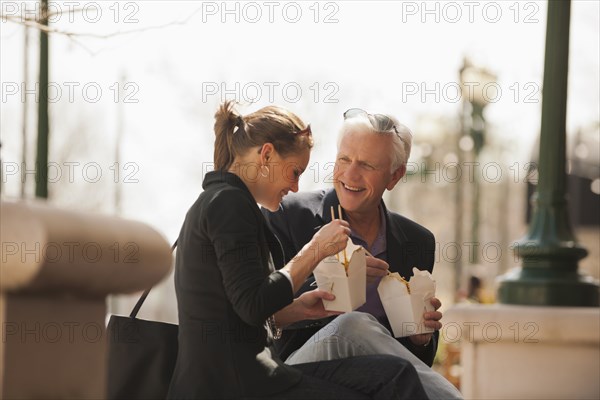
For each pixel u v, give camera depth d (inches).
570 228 275.7
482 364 259.9
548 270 271.0
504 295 276.7
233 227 141.1
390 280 179.5
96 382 119.3
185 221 149.1
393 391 146.6
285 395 142.4
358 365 150.9
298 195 197.6
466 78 761.6
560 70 278.1
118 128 824.3
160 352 153.2
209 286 142.9
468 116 986.7
